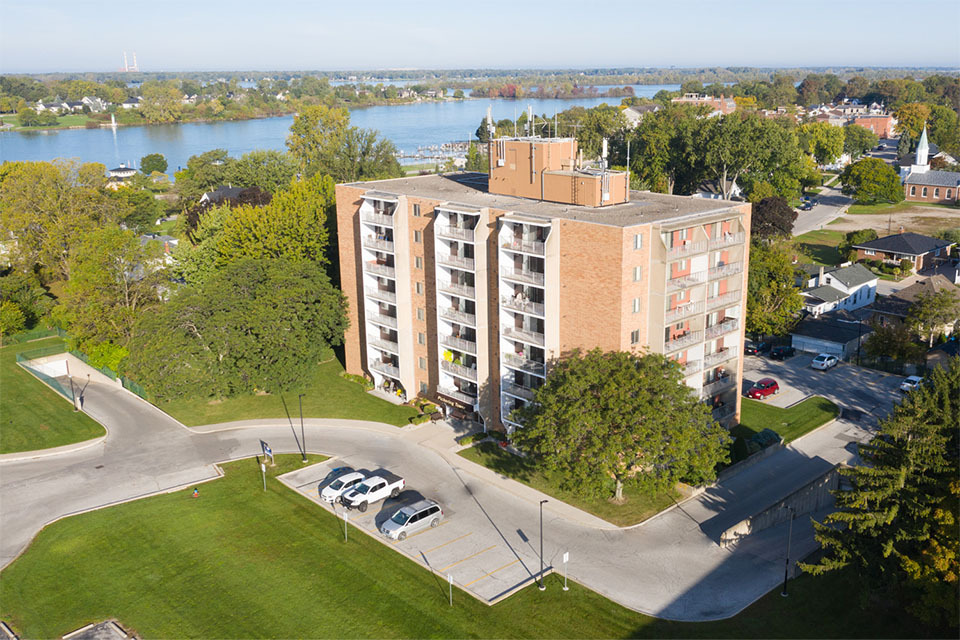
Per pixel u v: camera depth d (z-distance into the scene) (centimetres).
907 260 13312
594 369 5938
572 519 6034
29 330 11131
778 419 7750
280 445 7419
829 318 10556
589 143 19538
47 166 12706
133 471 6956
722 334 7025
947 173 19562
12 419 8112
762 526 5856
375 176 15800
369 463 7025
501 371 7100
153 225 16788
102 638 4800
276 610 5028
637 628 4750
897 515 4791
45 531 5988
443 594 5144
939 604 4338
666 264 6125
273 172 16838
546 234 6400
